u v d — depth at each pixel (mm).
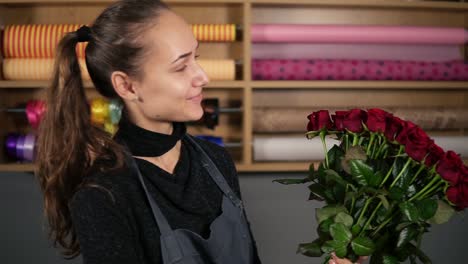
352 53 2225
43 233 2297
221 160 1093
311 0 2062
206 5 2193
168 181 934
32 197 2297
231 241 995
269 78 2143
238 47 2172
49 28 2045
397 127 860
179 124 970
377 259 866
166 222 899
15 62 2037
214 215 994
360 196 875
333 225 847
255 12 2258
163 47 872
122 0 924
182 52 877
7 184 2289
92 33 930
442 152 800
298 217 2369
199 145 1068
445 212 818
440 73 2182
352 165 846
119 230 842
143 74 888
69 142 920
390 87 2146
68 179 938
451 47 2279
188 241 917
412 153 816
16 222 2299
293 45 2201
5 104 2162
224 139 2309
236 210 1020
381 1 2107
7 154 2162
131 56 882
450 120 2223
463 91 2387
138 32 878
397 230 851
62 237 1008
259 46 2189
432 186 843
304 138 2166
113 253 823
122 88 916
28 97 2234
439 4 2137
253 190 2346
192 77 896
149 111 918
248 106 2080
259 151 2139
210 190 1005
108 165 898
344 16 2295
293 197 2357
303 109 2203
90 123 938
